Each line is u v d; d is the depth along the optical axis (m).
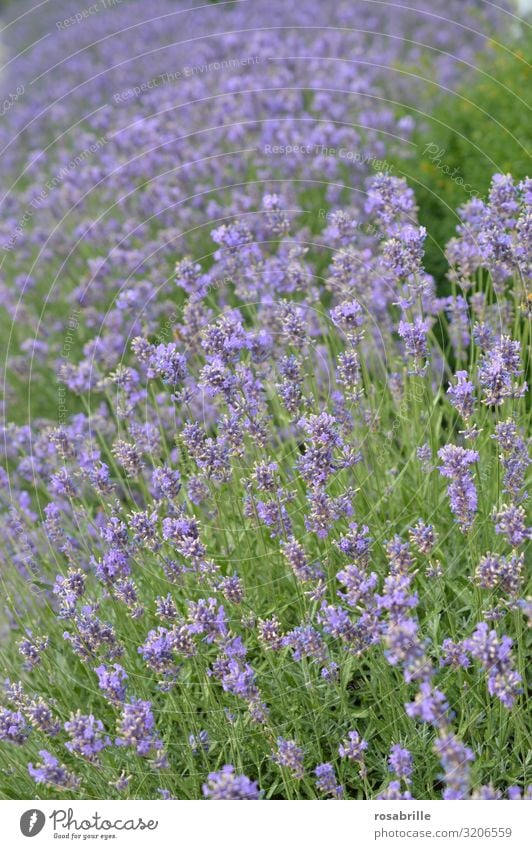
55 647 4.61
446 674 3.69
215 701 3.87
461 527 3.56
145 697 3.99
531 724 3.72
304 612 3.92
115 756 3.91
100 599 4.36
